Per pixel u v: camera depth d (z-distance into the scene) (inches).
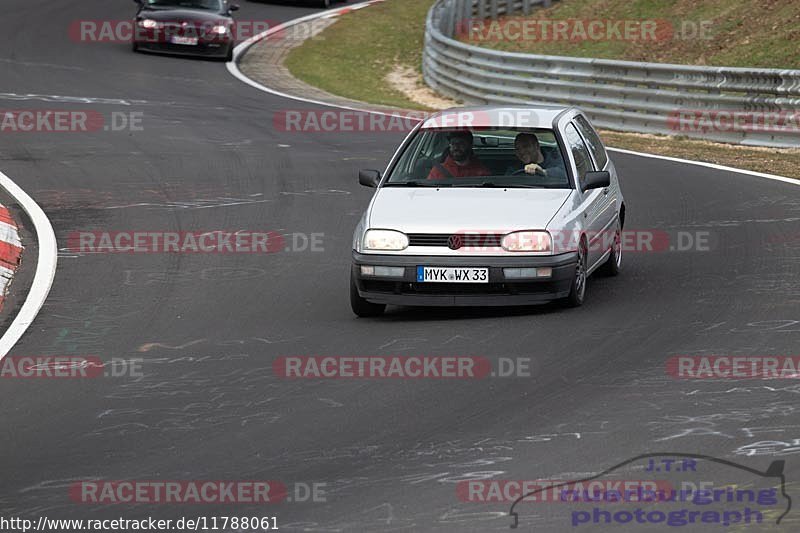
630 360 1004.6
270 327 1163.9
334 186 1926.7
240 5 4594.0
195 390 964.0
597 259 1285.7
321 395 938.7
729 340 1053.8
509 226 1155.3
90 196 1841.8
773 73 2351.1
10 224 1605.6
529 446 807.1
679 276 1331.2
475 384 952.9
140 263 1450.5
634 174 2028.8
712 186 1900.8
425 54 3508.9
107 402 937.5
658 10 3700.8
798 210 1685.5
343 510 707.4
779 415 852.6
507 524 679.1
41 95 2738.7
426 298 1158.3
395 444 820.6
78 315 1222.9
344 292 1310.3
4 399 952.3
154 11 3447.3
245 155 2197.3
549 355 1028.5
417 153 1291.8
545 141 1280.8
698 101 2498.8
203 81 3102.9
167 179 1978.3
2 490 758.5
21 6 4165.8
